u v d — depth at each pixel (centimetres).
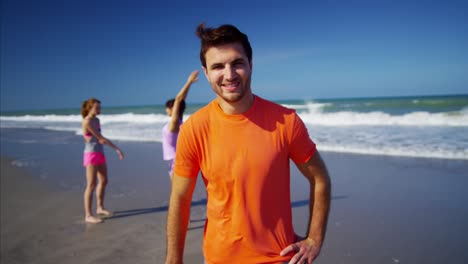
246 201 140
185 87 438
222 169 141
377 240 383
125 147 1149
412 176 631
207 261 153
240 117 141
